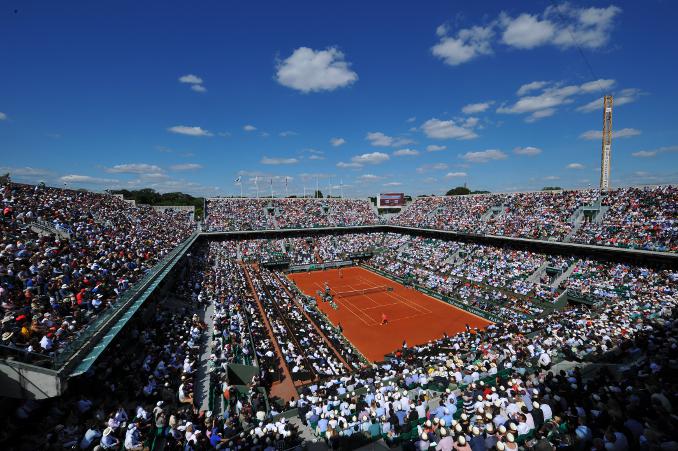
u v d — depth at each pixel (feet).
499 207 249.14
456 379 68.74
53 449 43.98
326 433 51.78
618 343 77.25
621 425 39.34
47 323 55.72
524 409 44.50
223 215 298.97
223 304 124.77
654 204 168.14
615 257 158.30
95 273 82.58
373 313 164.86
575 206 199.62
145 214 206.90
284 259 261.44
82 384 57.62
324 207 348.18
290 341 109.70
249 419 61.41
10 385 44.88
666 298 110.22
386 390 66.08
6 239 77.36
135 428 48.75
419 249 260.62
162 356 75.51
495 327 118.42
